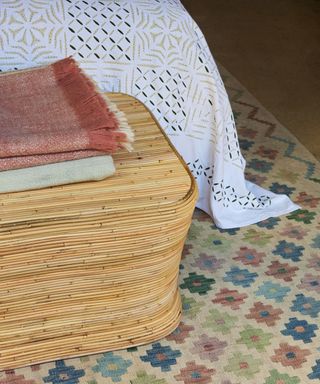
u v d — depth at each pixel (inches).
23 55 67.4
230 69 117.9
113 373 54.1
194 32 72.8
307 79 115.2
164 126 72.4
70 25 67.9
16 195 49.6
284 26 139.6
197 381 53.7
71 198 49.7
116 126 52.3
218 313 61.1
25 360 53.6
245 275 66.4
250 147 91.7
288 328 59.7
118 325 55.4
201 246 70.5
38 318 52.4
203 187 75.2
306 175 85.6
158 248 51.3
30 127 51.7
